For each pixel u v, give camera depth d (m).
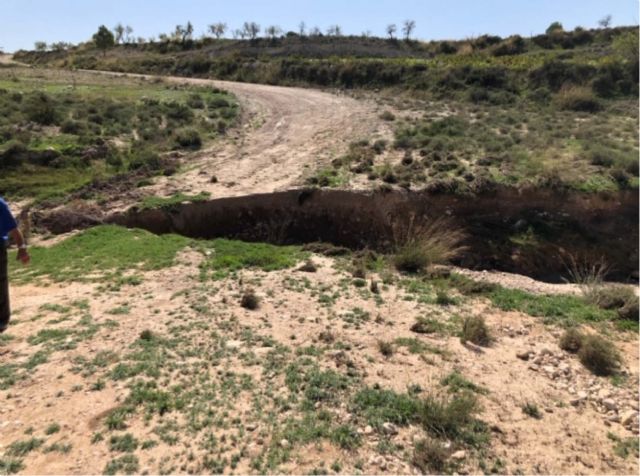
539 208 15.27
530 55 43.56
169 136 21.64
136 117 23.91
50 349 6.01
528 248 14.01
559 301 9.02
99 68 56.25
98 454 4.09
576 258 14.05
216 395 5.04
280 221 14.57
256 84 43.22
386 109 28.11
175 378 5.35
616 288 9.21
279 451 4.22
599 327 7.85
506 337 7.34
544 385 5.89
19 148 17.56
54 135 20.14
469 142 19.42
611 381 6.15
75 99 26.38
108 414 4.65
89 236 12.21
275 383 5.35
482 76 35.22
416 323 7.23
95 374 5.41
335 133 22.61
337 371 5.71
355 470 4.07
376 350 6.40
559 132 21.00
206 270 9.81
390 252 13.34
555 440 4.80
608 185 15.51
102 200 14.80
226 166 18.09
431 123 23.25
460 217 14.87
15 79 35.22
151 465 3.97
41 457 4.05
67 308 7.55
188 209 14.12
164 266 9.92
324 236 14.47
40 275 9.52
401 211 14.63
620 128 22.36
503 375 6.05
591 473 4.36
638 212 15.39
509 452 4.53
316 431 4.51
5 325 6.85
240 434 4.41
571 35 50.41
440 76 36.44
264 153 19.86
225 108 28.33
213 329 6.76
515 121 23.69
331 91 37.62
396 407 5.00
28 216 13.66
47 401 4.87
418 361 6.18
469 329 7.04
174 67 53.91
